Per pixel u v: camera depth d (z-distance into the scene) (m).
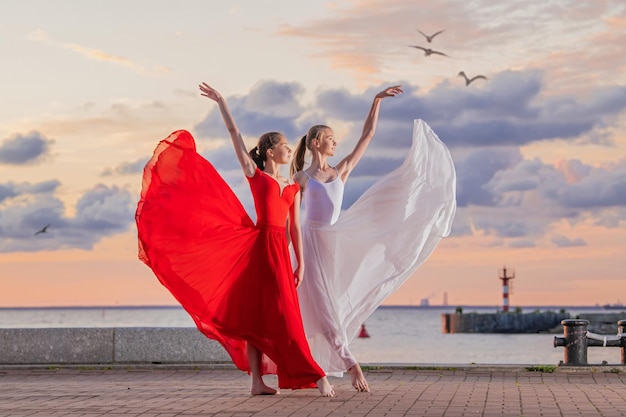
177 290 9.10
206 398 9.03
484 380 10.88
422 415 7.71
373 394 9.30
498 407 8.26
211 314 9.14
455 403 8.55
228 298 9.17
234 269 9.19
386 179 9.95
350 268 9.77
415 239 9.89
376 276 9.84
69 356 12.48
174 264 9.09
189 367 12.24
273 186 9.30
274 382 11.61
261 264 9.19
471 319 105.06
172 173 9.14
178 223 9.10
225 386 10.28
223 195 9.26
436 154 9.98
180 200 9.12
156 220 9.06
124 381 10.90
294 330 9.09
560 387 10.06
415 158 9.97
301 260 9.48
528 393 9.41
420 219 9.92
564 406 8.34
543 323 103.31
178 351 12.49
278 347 9.07
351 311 9.80
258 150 9.55
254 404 8.50
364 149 10.03
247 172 9.30
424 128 10.05
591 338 12.28
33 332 12.48
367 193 9.95
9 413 7.92
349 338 9.87
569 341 12.20
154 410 8.09
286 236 9.53
